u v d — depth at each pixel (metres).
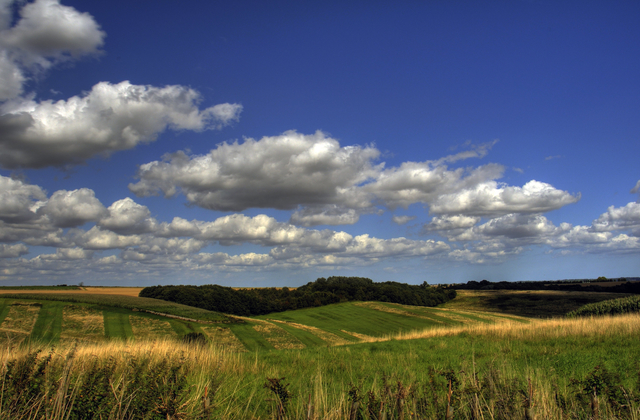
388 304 72.94
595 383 5.16
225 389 7.00
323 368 10.58
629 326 16.39
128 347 9.62
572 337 15.77
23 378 4.41
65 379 4.19
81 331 34.41
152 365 5.43
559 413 4.83
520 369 9.37
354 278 99.50
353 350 15.41
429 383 6.09
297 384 7.99
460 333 21.41
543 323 22.05
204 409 4.41
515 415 4.39
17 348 5.16
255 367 10.32
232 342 35.62
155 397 4.34
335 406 5.07
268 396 6.94
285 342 37.34
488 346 15.21
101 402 4.28
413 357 12.72
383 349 15.98
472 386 4.62
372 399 4.60
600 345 13.52
